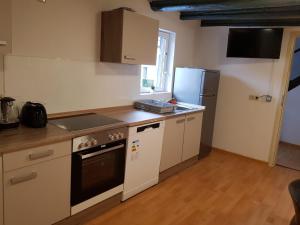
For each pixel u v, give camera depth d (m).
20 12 2.16
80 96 2.78
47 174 1.89
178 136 3.38
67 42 2.54
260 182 3.47
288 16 2.97
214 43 4.40
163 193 2.97
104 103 3.06
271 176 3.70
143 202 2.75
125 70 3.24
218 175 3.61
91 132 2.15
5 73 2.16
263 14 3.10
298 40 4.99
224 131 4.54
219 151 4.63
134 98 3.47
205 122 4.07
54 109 2.57
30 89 2.34
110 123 2.45
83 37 2.67
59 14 2.43
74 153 2.06
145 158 2.85
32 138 1.83
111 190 2.50
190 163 3.89
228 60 4.31
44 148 1.84
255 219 2.60
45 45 2.38
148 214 2.54
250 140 4.29
